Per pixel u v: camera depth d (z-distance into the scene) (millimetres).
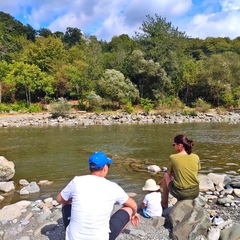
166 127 24516
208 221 4531
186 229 4363
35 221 5258
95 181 3291
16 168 10570
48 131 21969
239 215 5660
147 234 4562
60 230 4742
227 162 11266
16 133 20859
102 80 38531
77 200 3180
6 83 40375
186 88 45688
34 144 16062
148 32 47281
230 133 20438
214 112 36594
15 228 4879
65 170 10227
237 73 45125
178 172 4988
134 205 3668
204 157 12219
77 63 48094
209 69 43594
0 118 29781
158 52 44969
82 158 12219
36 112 35500
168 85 43625
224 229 4520
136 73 42281
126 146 15250
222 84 41719
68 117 30594
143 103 39219
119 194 3398
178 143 5125
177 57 46781
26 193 7633
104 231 3152
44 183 8586
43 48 51188
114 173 9625
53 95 43656
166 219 5047
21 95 42594
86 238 3080
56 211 5859
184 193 4930
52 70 46969
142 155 12797
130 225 4840
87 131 21922
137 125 26250
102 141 17016
